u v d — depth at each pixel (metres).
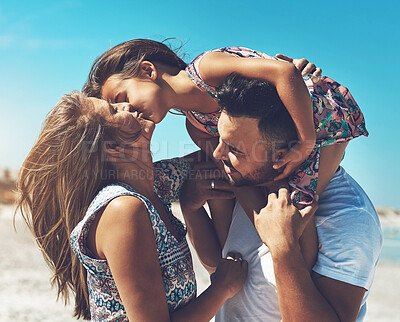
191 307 1.92
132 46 2.35
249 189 2.15
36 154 2.02
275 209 1.93
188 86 2.24
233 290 2.08
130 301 1.73
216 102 2.21
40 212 2.07
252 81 1.91
